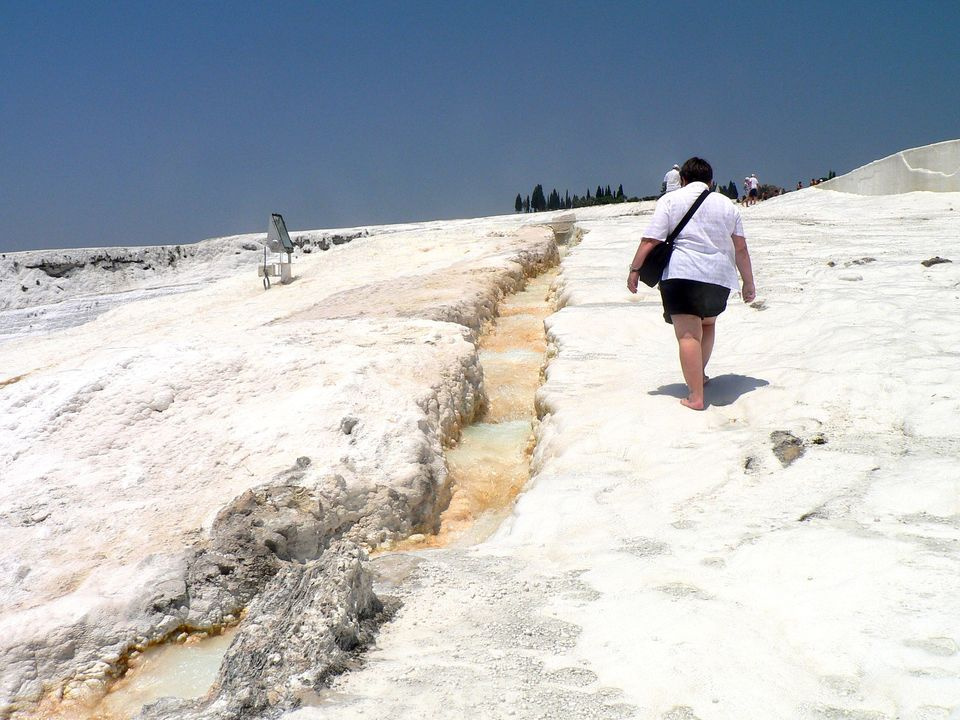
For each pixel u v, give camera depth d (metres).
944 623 2.78
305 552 4.90
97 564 4.50
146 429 5.85
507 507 5.62
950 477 4.12
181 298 19.08
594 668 2.76
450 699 2.63
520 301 12.94
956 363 5.79
